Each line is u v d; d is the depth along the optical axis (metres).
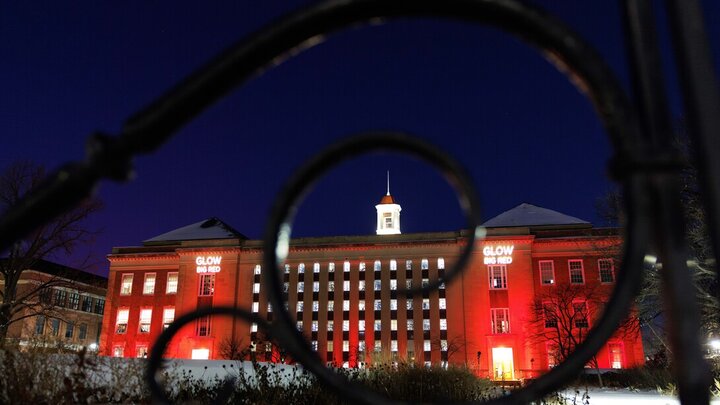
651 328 21.42
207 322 65.25
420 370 16.30
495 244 63.03
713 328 17.41
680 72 1.48
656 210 1.24
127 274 70.50
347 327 64.56
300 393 10.01
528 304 60.16
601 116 1.16
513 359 58.62
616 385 32.75
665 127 1.36
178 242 71.81
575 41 1.11
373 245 66.75
